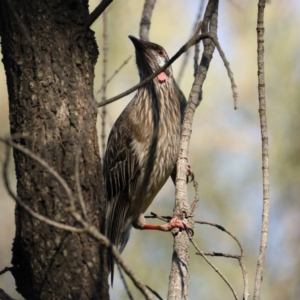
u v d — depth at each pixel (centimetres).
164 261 1370
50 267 593
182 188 800
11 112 621
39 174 598
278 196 1517
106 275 621
